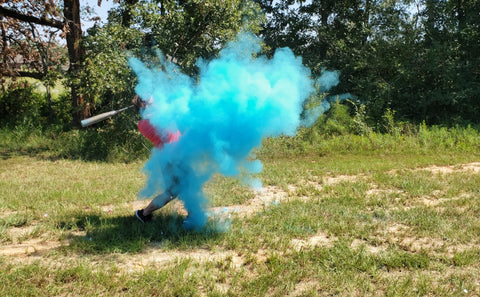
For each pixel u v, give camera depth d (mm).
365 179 7660
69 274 3506
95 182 7543
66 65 15414
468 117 17250
